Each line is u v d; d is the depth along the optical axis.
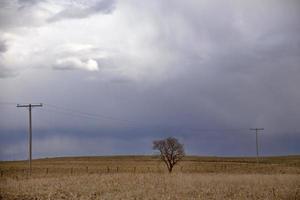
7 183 50.09
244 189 43.97
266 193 40.53
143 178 55.38
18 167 119.25
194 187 45.38
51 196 38.75
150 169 111.50
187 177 55.84
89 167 120.62
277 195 39.19
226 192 41.66
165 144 100.88
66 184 48.91
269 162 149.00
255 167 113.94
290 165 122.62
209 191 42.03
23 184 48.97
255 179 53.84
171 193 40.69
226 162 148.12
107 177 57.06
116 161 164.75
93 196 39.19
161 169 111.69
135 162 156.00
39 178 59.38
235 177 56.16
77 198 37.69
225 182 50.72
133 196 38.34
